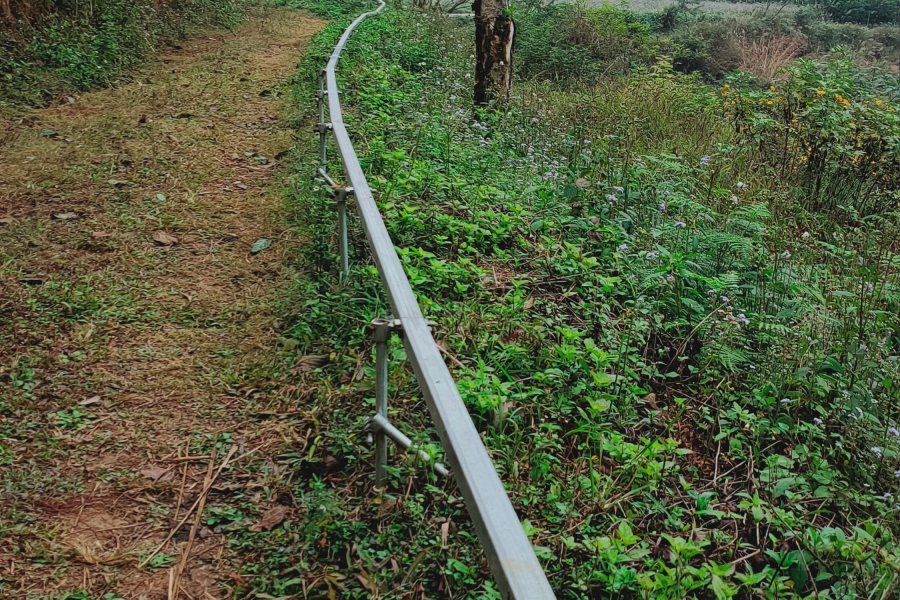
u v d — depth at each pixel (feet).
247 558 8.73
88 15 33.81
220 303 14.47
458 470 6.72
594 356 12.33
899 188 26.37
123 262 15.74
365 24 44.21
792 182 25.95
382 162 20.29
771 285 16.56
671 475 11.02
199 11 43.29
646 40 58.29
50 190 18.94
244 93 28.91
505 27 30.66
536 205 19.69
